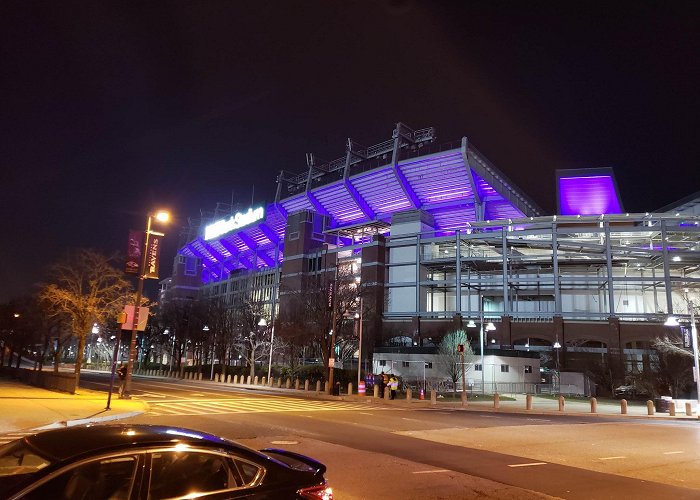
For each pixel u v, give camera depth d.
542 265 80.31
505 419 24.39
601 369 56.97
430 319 77.50
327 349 51.69
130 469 3.84
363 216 99.88
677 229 72.38
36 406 19.70
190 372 70.44
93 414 17.98
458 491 9.12
